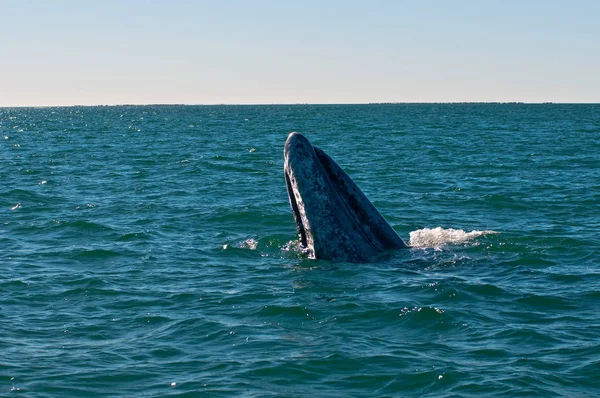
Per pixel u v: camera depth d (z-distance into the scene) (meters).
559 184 34.16
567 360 12.08
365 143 65.88
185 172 41.41
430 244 19.80
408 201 29.20
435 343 12.98
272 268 18.02
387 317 14.30
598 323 13.80
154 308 15.07
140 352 12.66
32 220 25.33
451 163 45.34
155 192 32.75
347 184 18.41
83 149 62.25
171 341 13.20
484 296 15.46
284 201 29.27
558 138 71.25
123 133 93.94
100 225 23.92
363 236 18.23
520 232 22.55
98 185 35.56
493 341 13.01
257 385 11.32
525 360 12.12
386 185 34.53
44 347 12.86
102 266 18.72
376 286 16.12
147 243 21.42
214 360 12.29
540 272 17.34
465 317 14.18
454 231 21.50
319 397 10.93
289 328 13.81
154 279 17.33
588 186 33.16
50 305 15.32
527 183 34.81
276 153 55.34
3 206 28.41
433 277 16.80
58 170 43.22
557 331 13.41
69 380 11.47
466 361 12.13
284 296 15.65
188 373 11.76
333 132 88.44
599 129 90.12
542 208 27.33
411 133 84.31
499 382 11.28
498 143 64.25
